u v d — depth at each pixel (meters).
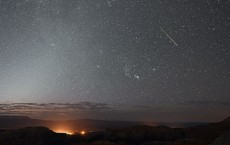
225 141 20.33
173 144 27.62
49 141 28.25
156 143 28.16
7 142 27.12
